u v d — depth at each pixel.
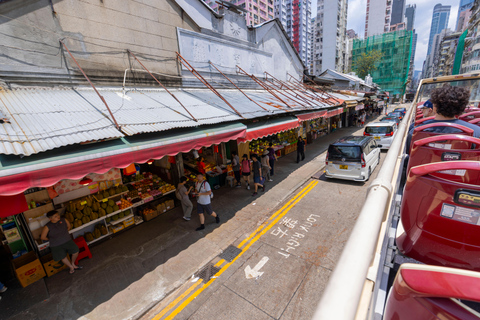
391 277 1.43
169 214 7.83
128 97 6.31
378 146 10.76
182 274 5.12
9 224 5.09
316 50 61.50
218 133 6.08
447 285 0.63
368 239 0.75
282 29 13.48
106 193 6.39
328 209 7.49
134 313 4.24
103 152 4.00
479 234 1.10
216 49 9.73
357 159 9.02
